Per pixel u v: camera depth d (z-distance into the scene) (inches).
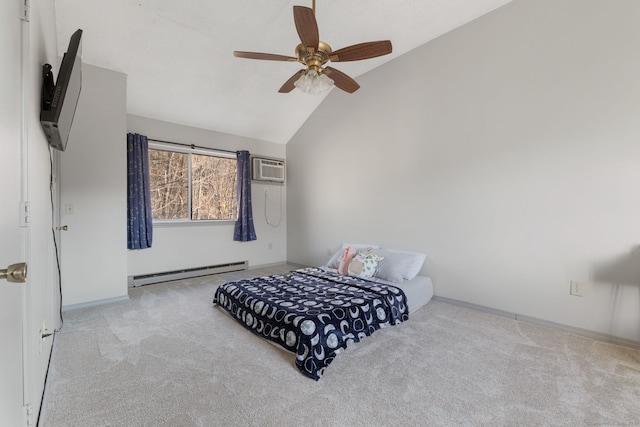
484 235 112.1
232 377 69.3
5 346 30.3
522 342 86.8
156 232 153.8
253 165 189.5
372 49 76.5
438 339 89.0
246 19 108.6
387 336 91.0
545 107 97.0
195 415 56.4
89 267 119.5
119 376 69.3
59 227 99.7
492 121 108.8
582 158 90.5
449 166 121.3
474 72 113.0
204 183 173.9
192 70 132.0
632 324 83.4
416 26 116.4
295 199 200.2
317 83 79.5
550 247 97.2
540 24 97.2
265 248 198.8
